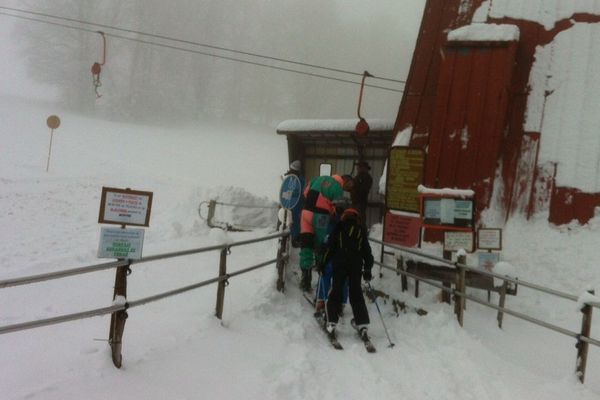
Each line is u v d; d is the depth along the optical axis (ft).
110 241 12.61
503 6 29.25
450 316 18.62
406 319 19.56
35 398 10.57
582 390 13.97
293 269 23.91
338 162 40.29
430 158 27.53
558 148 25.94
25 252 32.53
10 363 12.69
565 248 23.84
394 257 23.89
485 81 27.09
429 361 15.67
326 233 21.27
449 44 27.86
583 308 14.38
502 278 16.85
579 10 27.96
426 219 21.84
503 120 26.58
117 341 12.59
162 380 12.42
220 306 17.01
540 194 25.73
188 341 14.80
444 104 27.66
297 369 14.15
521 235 25.03
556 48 27.58
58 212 46.68
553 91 26.94
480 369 15.11
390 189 24.52
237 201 38.32
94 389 11.28
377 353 16.47
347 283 19.38
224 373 13.39
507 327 19.54
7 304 19.69
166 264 26.20
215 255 28.84
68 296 20.88
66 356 13.11
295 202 22.34
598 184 24.73
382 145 38.63
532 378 15.06
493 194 26.20
